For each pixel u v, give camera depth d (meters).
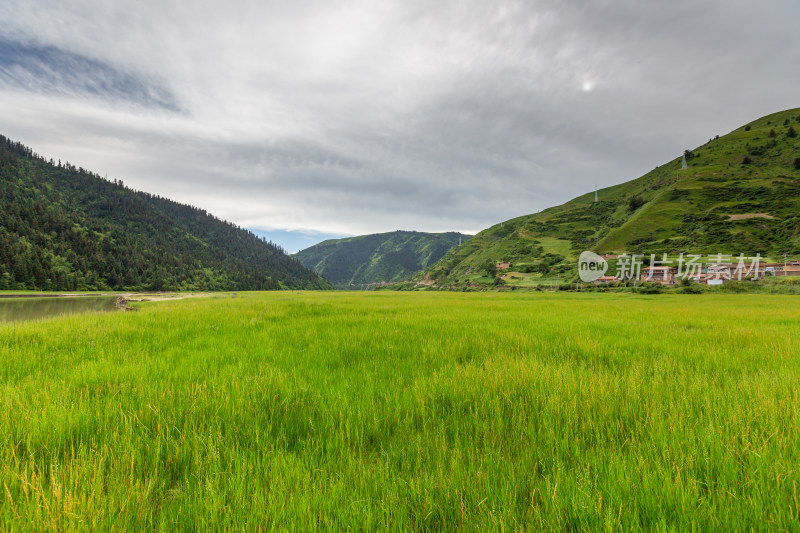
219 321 10.46
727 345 6.87
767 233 90.00
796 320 12.00
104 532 1.58
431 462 2.26
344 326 9.72
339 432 2.68
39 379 4.04
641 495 1.85
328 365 5.28
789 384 3.77
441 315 13.22
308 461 2.32
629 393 3.42
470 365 4.81
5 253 91.19
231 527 1.66
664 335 8.23
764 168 138.25
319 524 1.73
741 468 2.10
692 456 2.19
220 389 3.55
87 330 7.97
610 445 2.46
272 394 3.50
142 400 3.25
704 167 152.88
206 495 1.90
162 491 1.97
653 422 2.68
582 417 2.94
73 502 1.66
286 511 1.75
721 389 3.74
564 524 1.66
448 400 3.54
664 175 174.88
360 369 4.89
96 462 2.10
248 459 2.33
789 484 1.88
